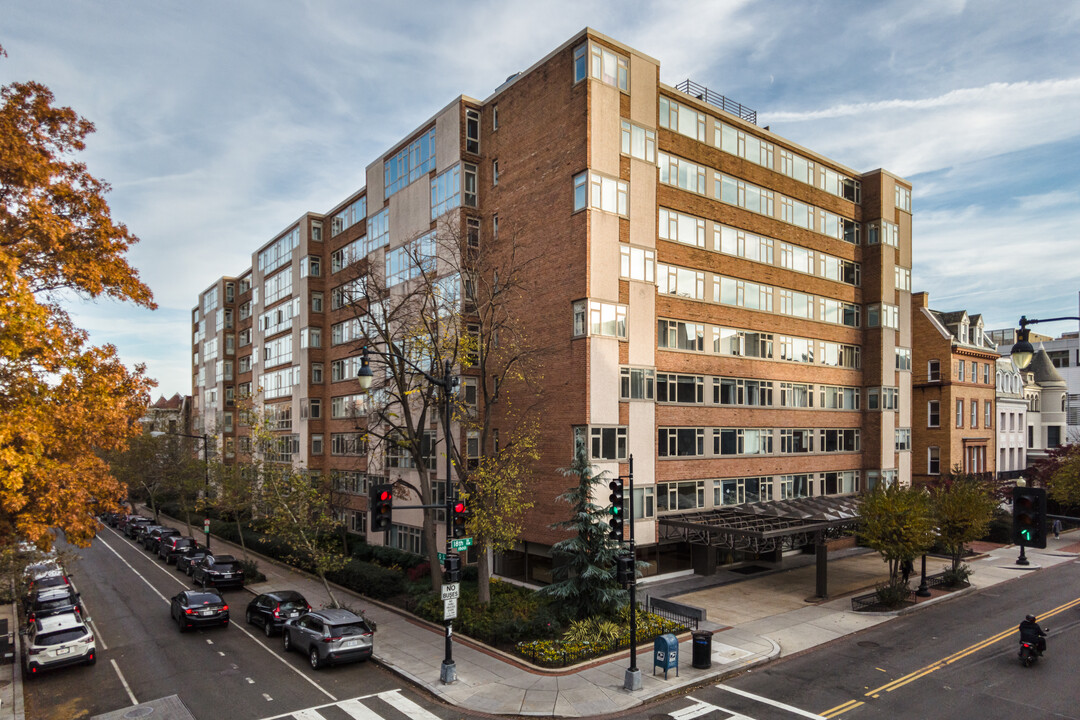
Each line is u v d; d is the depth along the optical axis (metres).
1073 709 16.12
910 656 20.17
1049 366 66.50
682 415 32.50
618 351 29.36
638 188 30.61
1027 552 39.12
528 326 31.31
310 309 49.78
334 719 16.19
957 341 51.50
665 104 32.88
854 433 43.19
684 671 18.88
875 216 44.09
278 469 29.62
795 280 39.59
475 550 33.31
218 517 55.03
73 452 15.69
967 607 26.22
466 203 34.44
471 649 21.58
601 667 19.39
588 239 28.47
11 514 13.89
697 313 33.62
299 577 35.50
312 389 49.28
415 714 16.48
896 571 27.36
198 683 18.97
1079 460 45.41
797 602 26.89
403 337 27.17
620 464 29.05
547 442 29.83
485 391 26.27
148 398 17.33
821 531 27.95
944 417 50.03
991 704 16.47
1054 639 21.83
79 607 26.80
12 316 12.73
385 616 26.25
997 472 55.81
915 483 49.38
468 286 29.84
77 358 15.41
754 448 36.19
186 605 24.67
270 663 20.80
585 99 28.81
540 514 29.83
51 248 15.34
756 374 36.59
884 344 43.31
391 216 40.72
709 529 28.52
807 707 16.42
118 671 20.19
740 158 36.66
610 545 22.75
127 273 17.00
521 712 16.38
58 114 16.11
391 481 39.06
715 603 26.73
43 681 19.31
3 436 12.31
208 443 56.50
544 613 22.16
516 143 32.84
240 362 69.19
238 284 70.06
